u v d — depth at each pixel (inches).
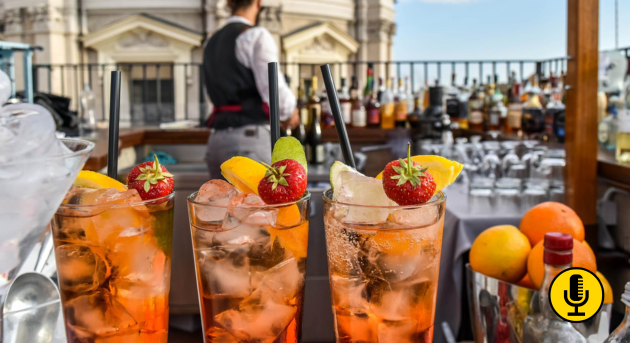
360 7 534.0
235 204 19.6
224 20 470.3
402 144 124.8
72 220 19.0
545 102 94.1
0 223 14.4
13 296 25.8
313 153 112.0
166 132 132.8
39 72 458.6
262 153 96.0
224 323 20.0
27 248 16.3
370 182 20.7
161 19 470.0
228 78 94.4
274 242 19.7
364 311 20.1
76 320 20.0
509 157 78.0
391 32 556.7
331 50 519.8
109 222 19.0
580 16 53.7
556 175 67.4
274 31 482.3
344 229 19.8
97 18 474.6
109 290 19.6
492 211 62.4
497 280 34.4
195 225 19.9
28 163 13.9
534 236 39.4
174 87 477.1
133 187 21.1
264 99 96.3
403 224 19.5
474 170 82.5
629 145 53.4
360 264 19.8
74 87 470.3
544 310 28.2
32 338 24.7
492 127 112.9
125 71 476.4
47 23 454.6
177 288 102.9
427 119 113.3
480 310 35.7
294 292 20.6
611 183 53.3
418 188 19.6
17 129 15.8
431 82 159.0
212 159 98.6
